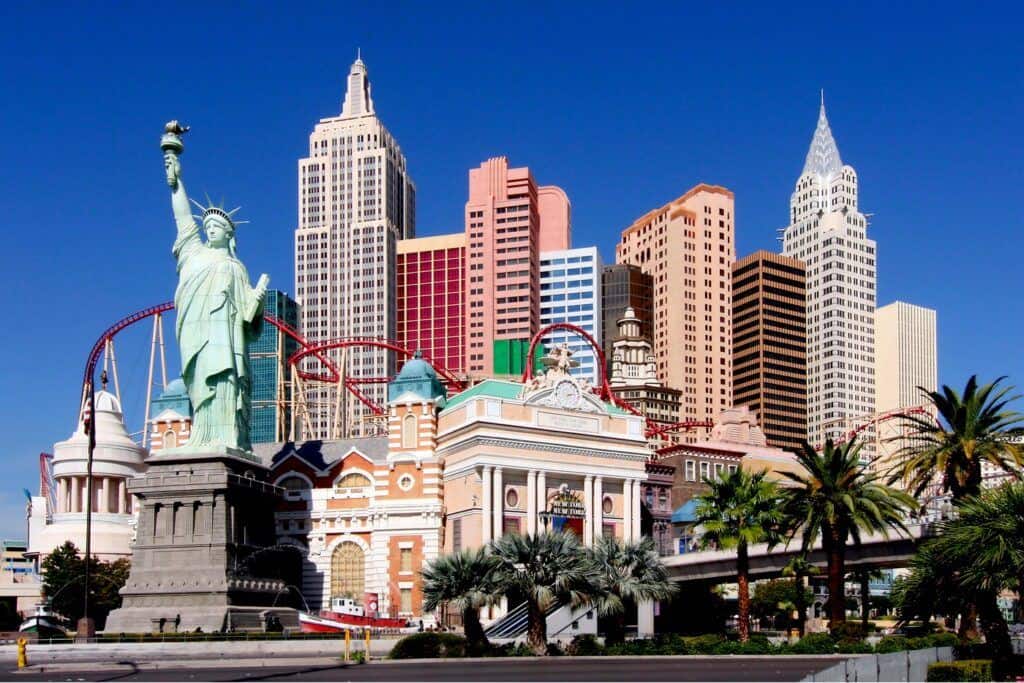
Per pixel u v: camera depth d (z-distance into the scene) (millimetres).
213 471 178000
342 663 115312
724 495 142125
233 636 153625
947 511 138875
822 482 134500
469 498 186000
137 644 141625
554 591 120688
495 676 94000
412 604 192625
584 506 192500
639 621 173500
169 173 195750
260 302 193500
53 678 99625
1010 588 91500
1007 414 124062
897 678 81375
